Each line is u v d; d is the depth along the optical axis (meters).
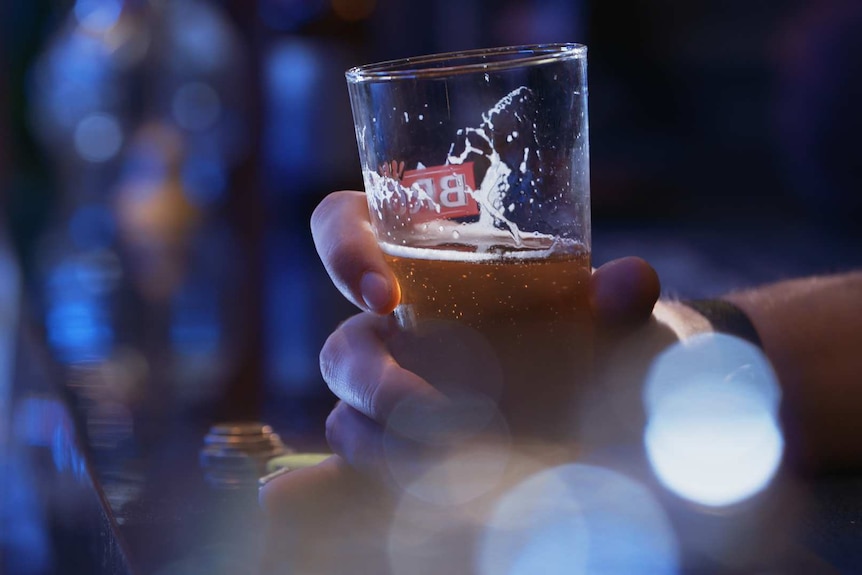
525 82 0.52
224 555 0.51
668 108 3.84
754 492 0.56
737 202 3.47
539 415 0.53
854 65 2.45
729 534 0.52
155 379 0.87
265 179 1.50
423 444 0.54
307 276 1.85
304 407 0.79
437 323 0.53
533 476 0.54
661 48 3.83
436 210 0.52
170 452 0.66
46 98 1.77
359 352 0.56
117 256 1.42
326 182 1.75
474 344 0.53
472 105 0.52
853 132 2.61
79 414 0.72
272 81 1.65
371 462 0.55
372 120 0.54
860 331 0.66
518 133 0.52
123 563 0.50
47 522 0.74
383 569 0.50
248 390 0.89
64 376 0.82
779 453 0.60
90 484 0.57
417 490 0.54
